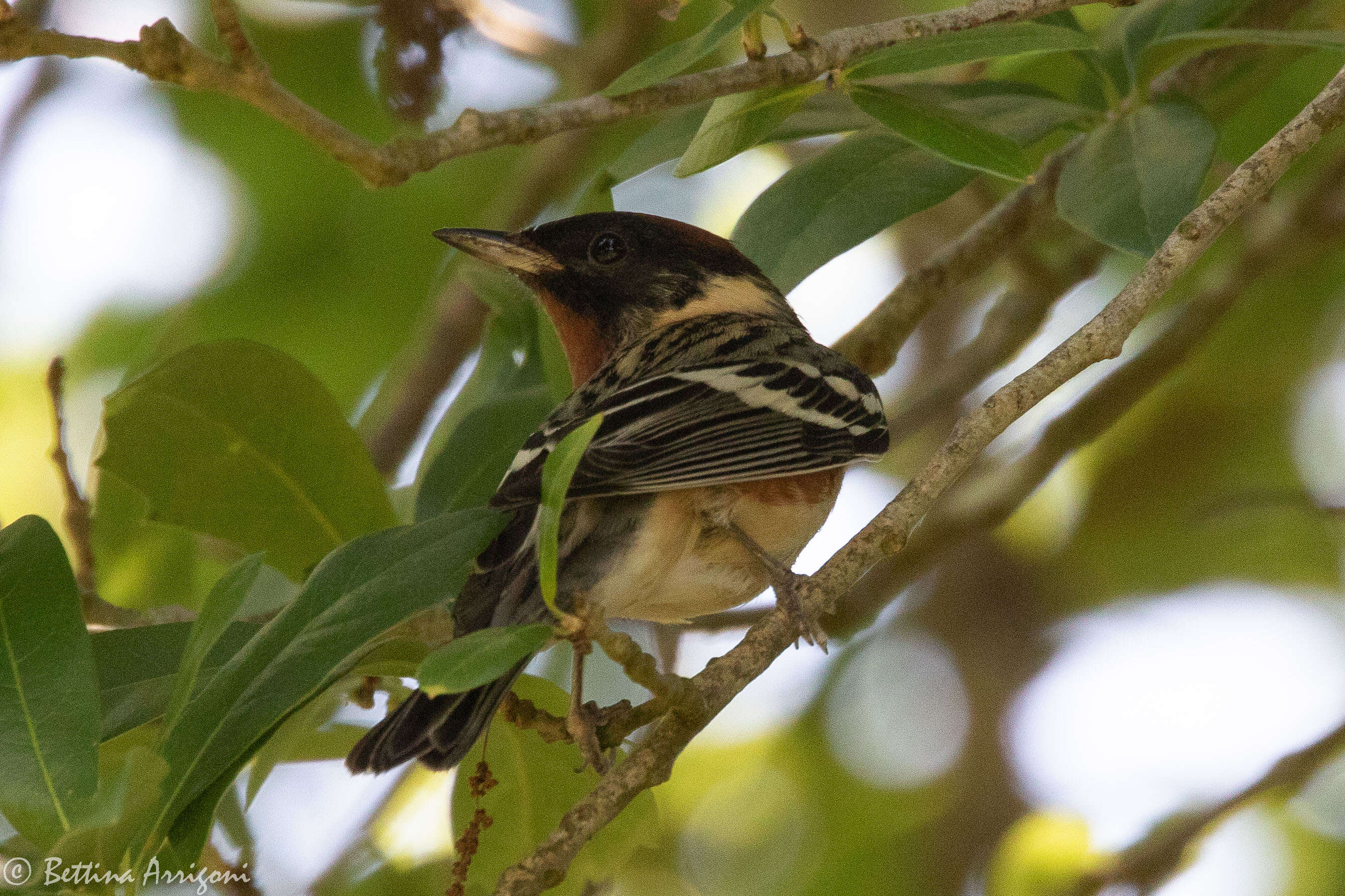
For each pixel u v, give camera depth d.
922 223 16.14
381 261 15.23
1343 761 14.00
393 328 15.20
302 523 9.41
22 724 6.76
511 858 8.64
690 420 8.34
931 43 7.69
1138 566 16.38
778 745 15.70
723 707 6.45
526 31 13.30
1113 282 14.94
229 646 7.96
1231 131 13.90
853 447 9.12
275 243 15.13
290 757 8.98
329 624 6.79
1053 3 7.69
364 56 14.43
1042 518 16.34
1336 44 8.46
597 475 7.68
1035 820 11.45
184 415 9.05
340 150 6.21
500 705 7.41
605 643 5.75
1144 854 10.88
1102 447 16.25
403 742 6.62
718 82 7.37
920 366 16.39
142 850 6.51
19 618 6.95
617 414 8.41
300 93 14.86
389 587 6.86
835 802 15.45
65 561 7.08
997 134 7.67
